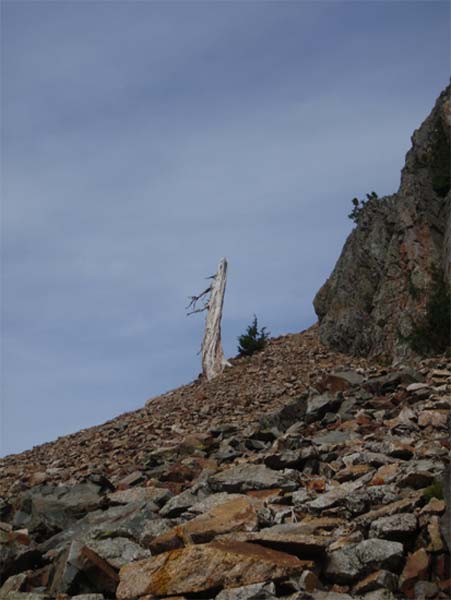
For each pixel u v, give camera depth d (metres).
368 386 19.03
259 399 27.48
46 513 12.18
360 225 37.00
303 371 32.12
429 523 8.20
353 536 8.20
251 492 10.91
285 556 7.79
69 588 8.30
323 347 35.34
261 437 17.03
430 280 29.88
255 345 38.72
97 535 9.59
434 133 33.97
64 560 8.68
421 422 14.32
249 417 24.58
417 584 7.26
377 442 12.80
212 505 10.30
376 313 32.12
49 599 8.21
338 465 12.16
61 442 28.83
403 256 31.97
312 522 9.01
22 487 18.39
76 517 12.13
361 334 32.66
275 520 9.52
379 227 35.25
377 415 16.25
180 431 23.84
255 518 9.16
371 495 9.48
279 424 18.05
